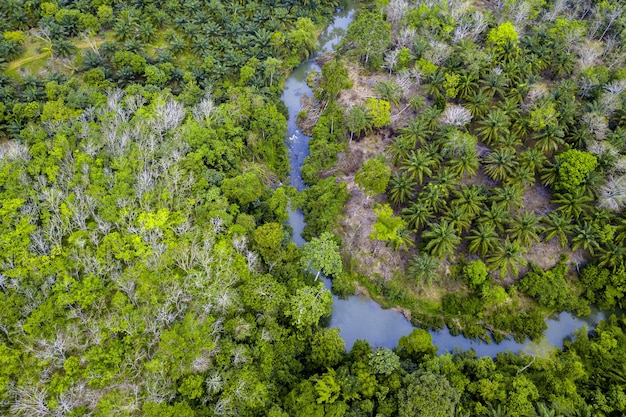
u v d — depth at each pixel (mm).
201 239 54188
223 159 67312
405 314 59219
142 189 58250
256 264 56031
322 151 75500
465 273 58688
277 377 47156
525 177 63375
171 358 42750
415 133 68875
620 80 75938
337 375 46062
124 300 47250
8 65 78125
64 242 54156
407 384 45406
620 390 47344
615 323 57281
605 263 59156
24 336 43375
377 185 60938
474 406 46344
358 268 62500
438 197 61188
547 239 60344
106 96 72125
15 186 56250
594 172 62562
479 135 72312
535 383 49812
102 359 42438
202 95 77000
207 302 48219
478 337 56844
